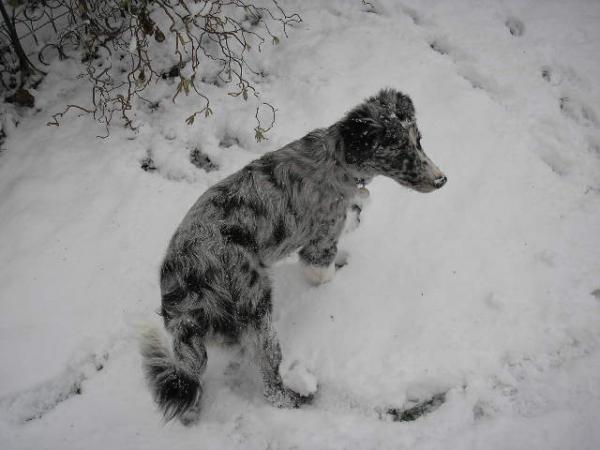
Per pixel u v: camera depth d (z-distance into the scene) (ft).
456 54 6.57
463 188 5.53
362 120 4.19
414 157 4.37
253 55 6.56
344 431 4.20
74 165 5.87
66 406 4.52
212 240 4.05
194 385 3.89
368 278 5.06
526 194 5.45
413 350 4.58
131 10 6.14
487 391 4.31
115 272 5.19
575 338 4.53
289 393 4.46
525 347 4.50
